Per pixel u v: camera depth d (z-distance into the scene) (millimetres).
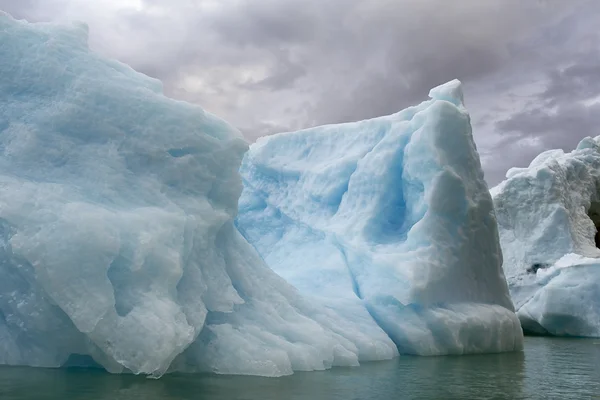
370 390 6770
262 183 17609
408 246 13086
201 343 8070
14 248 6906
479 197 13906
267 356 7926
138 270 7270
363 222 14039
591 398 6512
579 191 27000
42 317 7121
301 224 16016
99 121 8594
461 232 13250
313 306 10469
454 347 11852
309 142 17438
